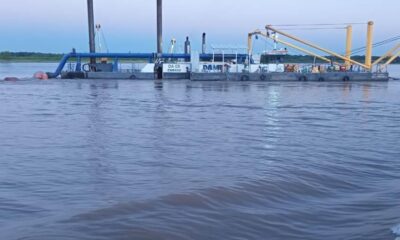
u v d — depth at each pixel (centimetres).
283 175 1477
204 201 1180
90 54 8275
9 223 1027
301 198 1256
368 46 7881
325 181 1444
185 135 2355
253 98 4700
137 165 1636
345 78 7538
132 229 980
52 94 5169
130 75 7950
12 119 2988
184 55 8219
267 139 2250
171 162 1686
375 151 1964
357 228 1023
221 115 3291
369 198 1266
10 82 7412
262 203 1194
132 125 2730
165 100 4450
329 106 4003
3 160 1709
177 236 954
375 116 3309
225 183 1345
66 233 952
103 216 1058
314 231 1009
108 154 1838
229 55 7881
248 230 1006
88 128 2584
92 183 1377
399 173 1583
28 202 1184
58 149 1938
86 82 7388
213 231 991
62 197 1227
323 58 7994
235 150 1945
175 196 1204
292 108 3828
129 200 1173
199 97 4788
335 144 2128
